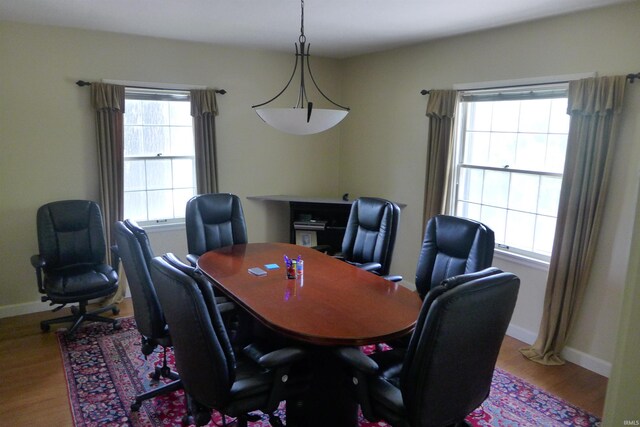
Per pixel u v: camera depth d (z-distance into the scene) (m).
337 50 4.55
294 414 2.32
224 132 4.55
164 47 4.10
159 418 2.48
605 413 0.62
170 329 1.84
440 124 3.94
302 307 2.20
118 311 3.88
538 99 3.31
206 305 1.69
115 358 3.12
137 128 4.15
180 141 4.41
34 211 3.75
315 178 5.27
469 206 3.97
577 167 2.96
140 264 2.28
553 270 3.14
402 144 4.46
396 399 1.72
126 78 3.97
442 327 1.50
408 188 4.45
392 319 2.07
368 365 1.74
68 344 3.31
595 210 2.92
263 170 4.88
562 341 3.14
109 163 3.88
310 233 4.87
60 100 3.73
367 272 2.80
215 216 3.65
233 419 2.47
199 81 4.33
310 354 1.95
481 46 3.62
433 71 4.06
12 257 3.72
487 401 2.70
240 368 2.08
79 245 3.71
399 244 4.59
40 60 3.61
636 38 2.71
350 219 3.51
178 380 2.66
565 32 3.06
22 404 2.57
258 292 2.41
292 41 4.12
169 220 4.43
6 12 3.18
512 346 3.40
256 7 2.99
